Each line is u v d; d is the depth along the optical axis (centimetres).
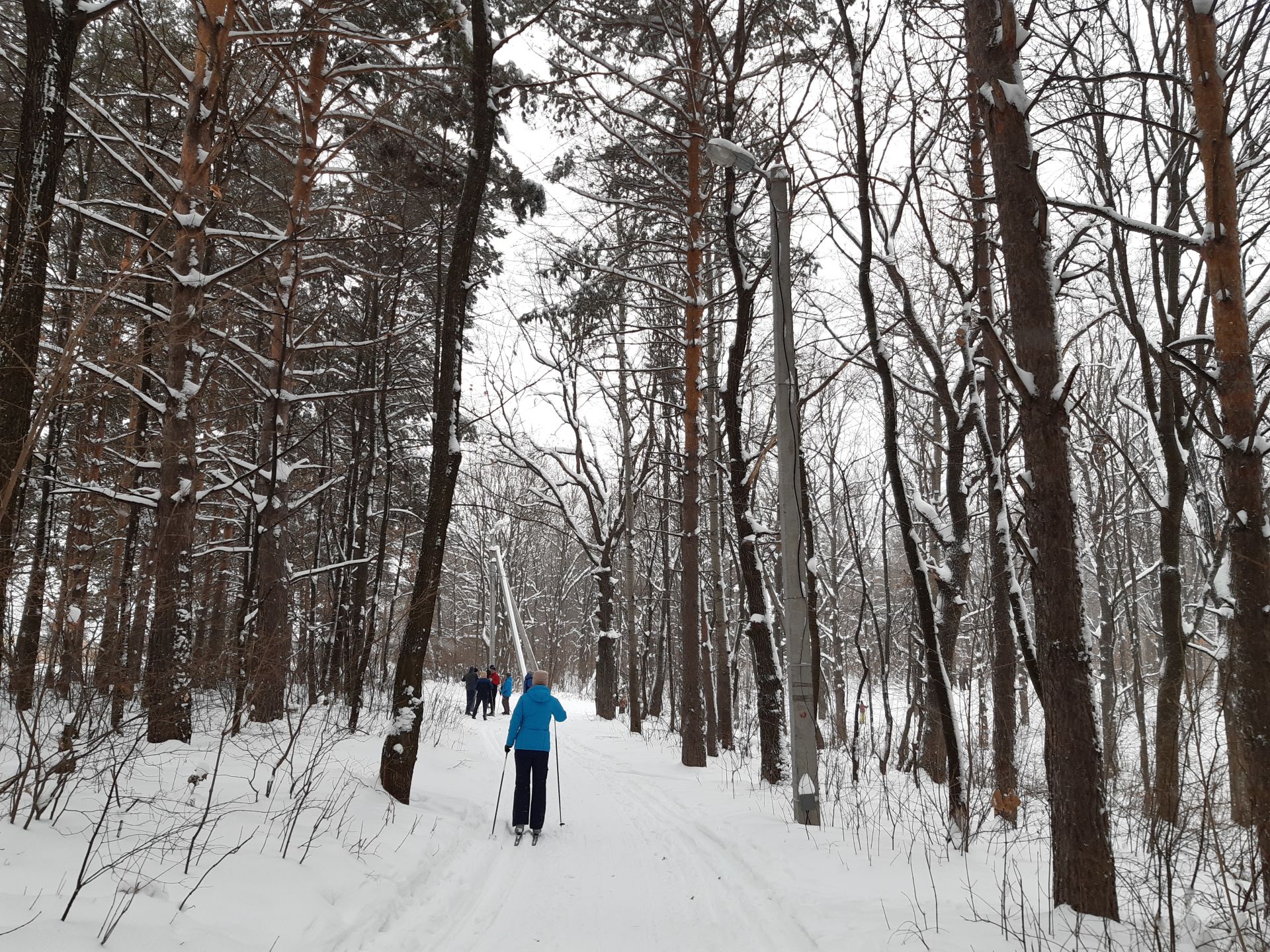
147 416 1174
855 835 701
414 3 1130
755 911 529
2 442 524
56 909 356
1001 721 915
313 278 1474
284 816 598
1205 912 481
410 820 707
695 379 1428
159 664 812
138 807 535
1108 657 1709
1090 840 453
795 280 1217
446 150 1246
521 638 3438
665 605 2031
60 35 588
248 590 1058
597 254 1527
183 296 930
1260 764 470
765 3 1094
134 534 1132
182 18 1269
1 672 478
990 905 493
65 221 1283
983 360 830
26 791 493
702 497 1816
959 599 1132
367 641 1156
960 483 1127
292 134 1328
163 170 923
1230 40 708
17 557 500
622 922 515
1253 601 486
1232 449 500
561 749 1633
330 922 440
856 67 706
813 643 838
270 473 1220
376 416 1662
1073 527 478
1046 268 502
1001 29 529
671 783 1107
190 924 386
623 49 1371
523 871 643
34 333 550
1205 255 516
